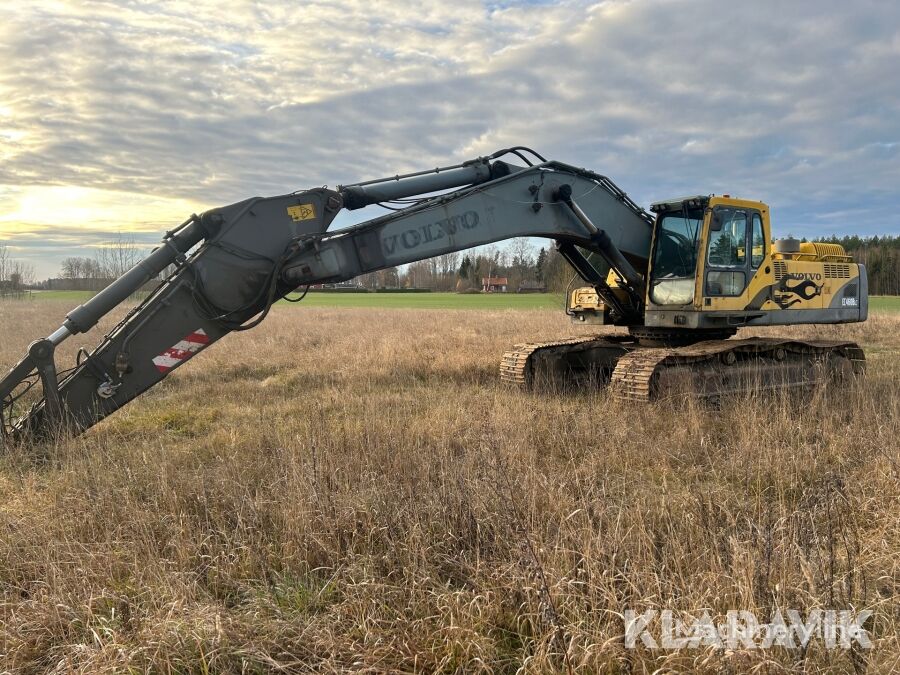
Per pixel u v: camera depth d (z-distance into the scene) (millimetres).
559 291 31625
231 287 6984
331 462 5707
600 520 4383
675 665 3158
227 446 7133
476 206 7973
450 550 4410
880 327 22672
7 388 6762
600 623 3516
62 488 5676
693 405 7875
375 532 4570
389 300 67062
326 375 12445
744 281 9406
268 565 4355
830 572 3566
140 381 6973
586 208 8984
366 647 3438
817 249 10836
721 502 5086
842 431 7125
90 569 4191
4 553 4469
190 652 3434
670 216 9344
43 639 3621
